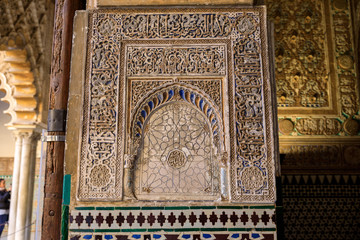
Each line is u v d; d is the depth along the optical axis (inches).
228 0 93.8
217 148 87.7
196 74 90.6
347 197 180.2
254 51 91.9
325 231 177.5
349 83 190.5
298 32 196.5
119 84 90.0
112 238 82.5
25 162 212.7
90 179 84.9
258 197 84.1
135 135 87.8
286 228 177.5
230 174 85.1
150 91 90.0
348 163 182.7
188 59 91.5
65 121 97.1
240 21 93.5
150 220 83.4
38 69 213.0
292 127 185.5
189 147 88.7
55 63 101.1
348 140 184.7
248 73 90.7
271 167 85.7
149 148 88.4
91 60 91.2
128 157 85.6
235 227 83.0
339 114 187.2
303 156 183.5
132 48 92.0
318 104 188.5
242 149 86.6
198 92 90.1
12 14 190.4
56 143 96.0
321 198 180.2
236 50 91.8
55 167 94.8
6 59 202.8
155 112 90.7
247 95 89.5
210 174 87.3
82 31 93.2
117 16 93.7
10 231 208.4
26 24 198.1
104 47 91.9
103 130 87.5
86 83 89.9
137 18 93.6
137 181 86.4
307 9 198.5
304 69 192.4
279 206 84.2
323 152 183.9
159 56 91.7
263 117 88.3
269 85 89.9
